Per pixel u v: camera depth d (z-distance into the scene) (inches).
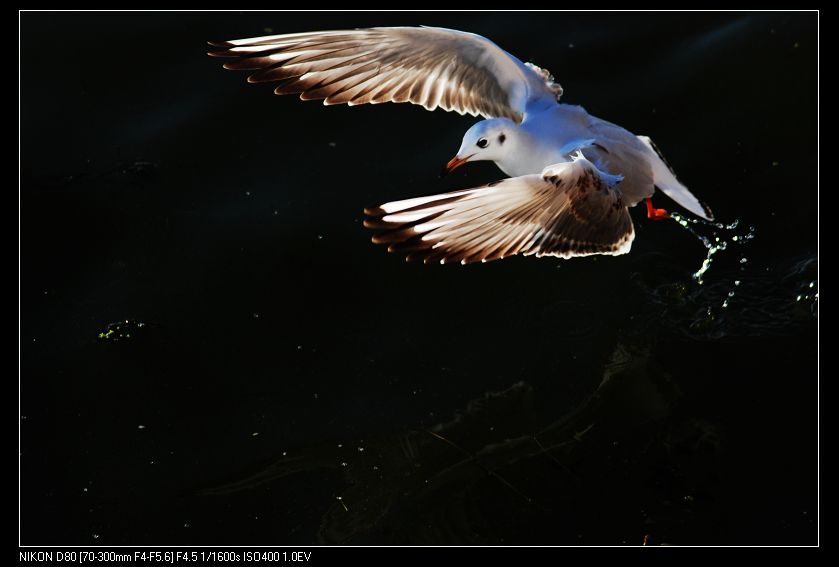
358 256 462.3
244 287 448.1
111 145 510.9
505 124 380.2
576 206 337.1
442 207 314.7
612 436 378.9
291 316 436.5
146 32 569.3
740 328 420.8
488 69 391.9
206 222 474.9
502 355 417.1
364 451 378.9
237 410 397.7
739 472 361.1
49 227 471.5
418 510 356.2
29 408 397.7
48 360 415.8
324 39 374.3
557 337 423.8
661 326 425.1
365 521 353.1
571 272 452.8
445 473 368.5
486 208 322.0
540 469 367.6
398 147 513.0
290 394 403.5
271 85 546.6
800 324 419.8
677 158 495.8
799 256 448.5
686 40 554.6
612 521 347.9
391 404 398.0
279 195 488.4
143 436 387.9
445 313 437.4
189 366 414.9
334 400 400.8
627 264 452.8
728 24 560.7
